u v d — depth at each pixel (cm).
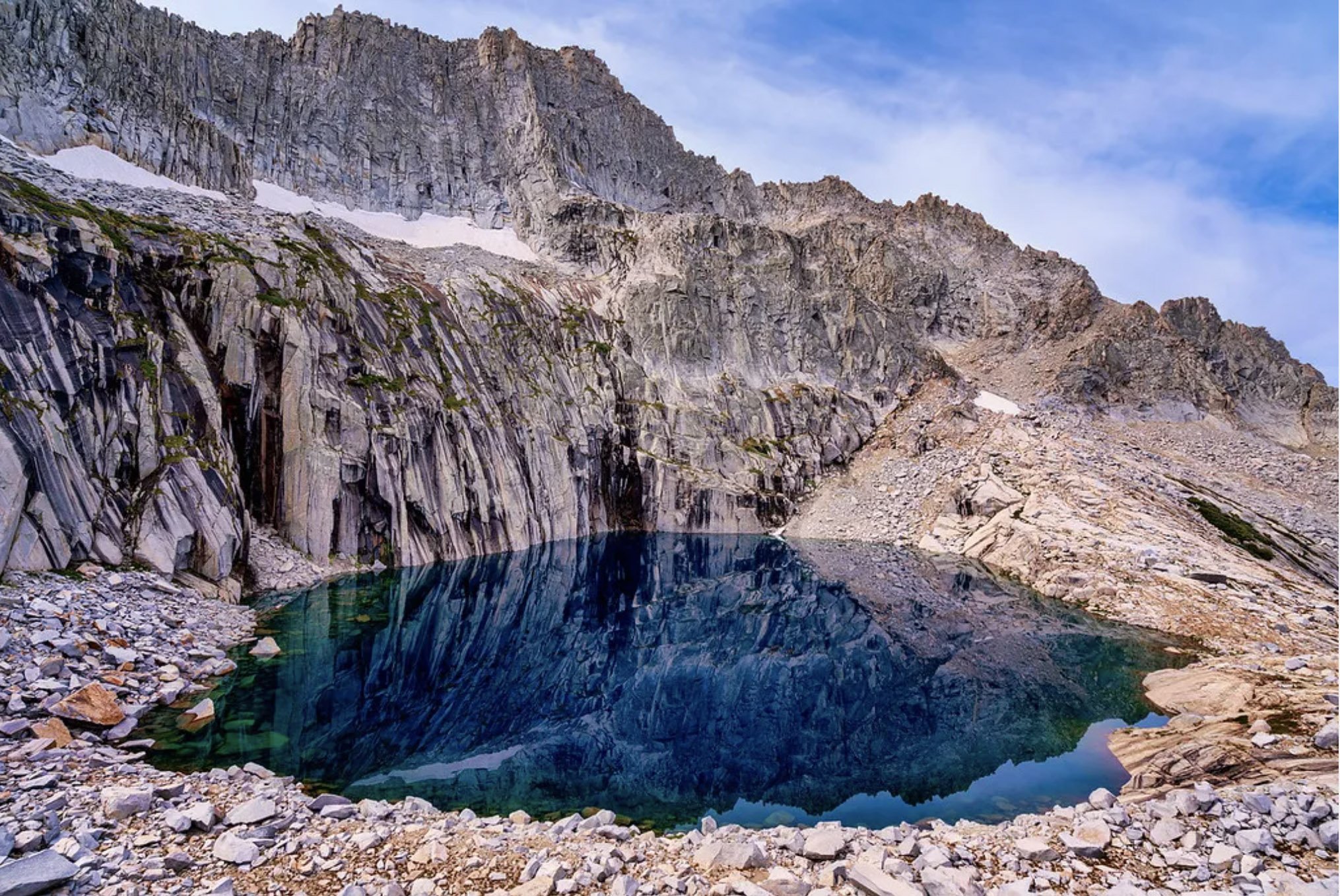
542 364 6347
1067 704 2442
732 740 2078
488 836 1259
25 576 2252
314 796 1504
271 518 3803
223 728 1823
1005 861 1212
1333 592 4225
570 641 3119
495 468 5219
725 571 4878
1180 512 5384
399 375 4694
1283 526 5644
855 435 7919
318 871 1083
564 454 6000
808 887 1074
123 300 3225
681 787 1717
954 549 5641
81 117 4759
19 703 1620
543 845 1221
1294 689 2233
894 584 4528
